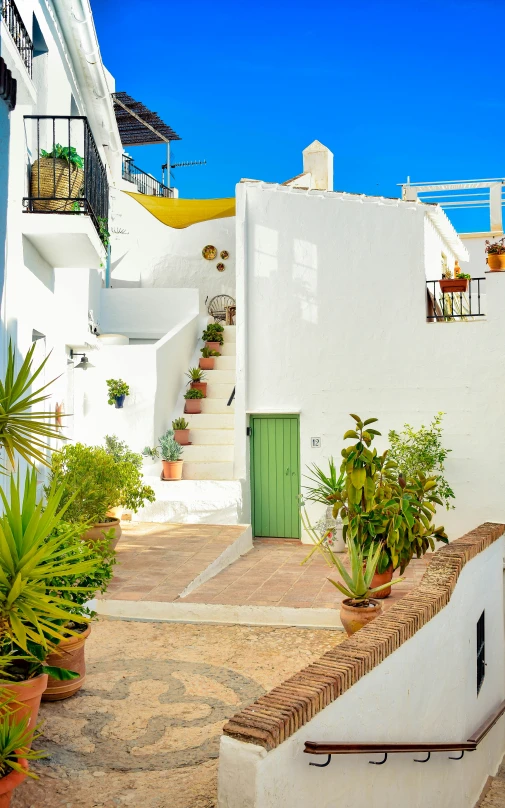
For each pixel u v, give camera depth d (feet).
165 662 22.68
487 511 40.19
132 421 46.60
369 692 15.58
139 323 59.67
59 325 37.88
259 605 27.63
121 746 16.84
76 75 41.81
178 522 42.06
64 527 18.56
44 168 30.35
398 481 31.12
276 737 11.47
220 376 54.24
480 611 27.09
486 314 40.32
